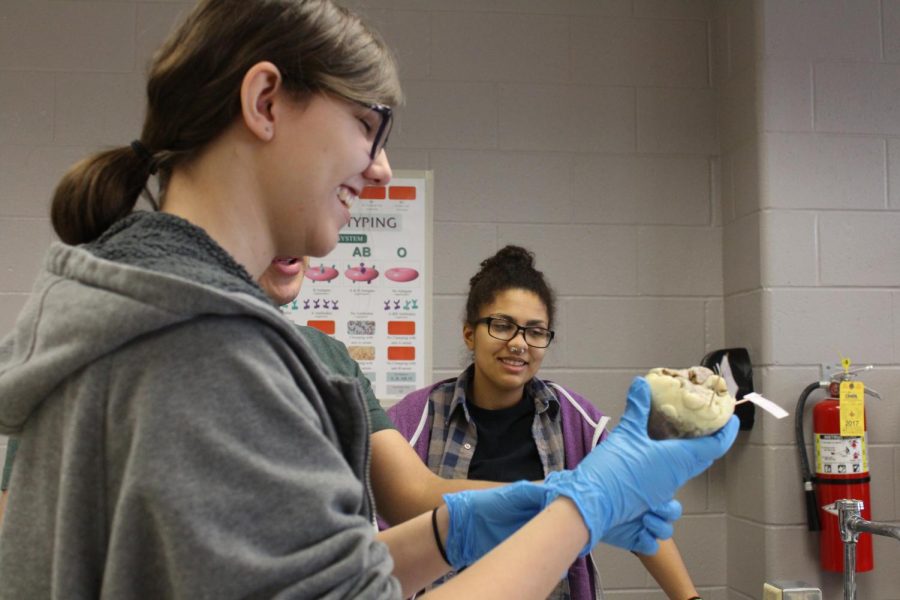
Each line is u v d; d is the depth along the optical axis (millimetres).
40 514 612
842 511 1825
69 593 577
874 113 2357
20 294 2328
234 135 689
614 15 2523
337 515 613
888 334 2314
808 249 2305
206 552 552
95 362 591
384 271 2418
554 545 742
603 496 809
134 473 560
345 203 769
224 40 676
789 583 1548
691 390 908
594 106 2508
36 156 2361
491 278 1887
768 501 2246
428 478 1356
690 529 2451
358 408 695
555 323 2453
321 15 708
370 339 2400
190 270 615
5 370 630
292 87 688
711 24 2539
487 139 2479
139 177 737
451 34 2490
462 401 1856
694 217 2512
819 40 2348
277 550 582
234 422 580
